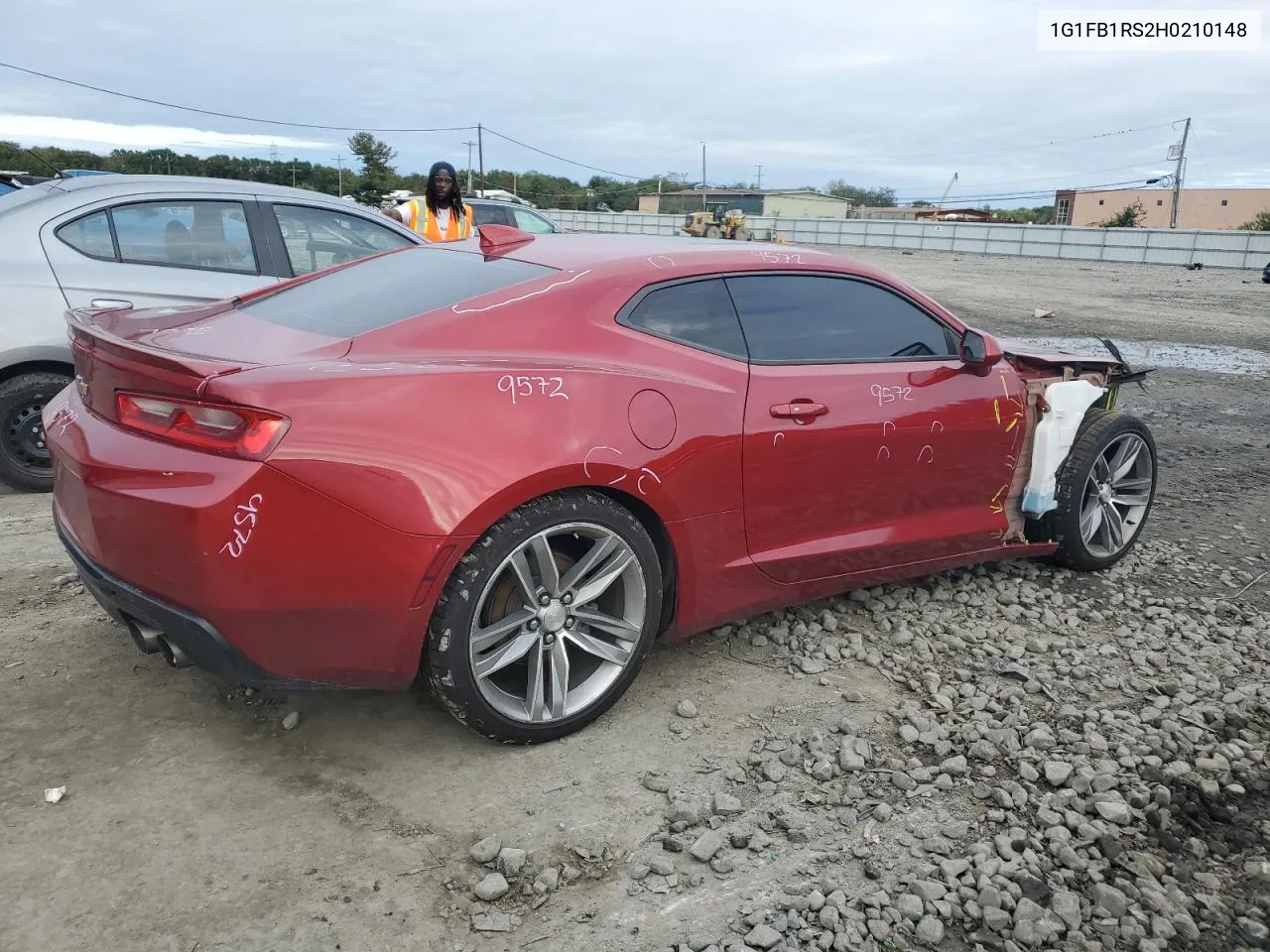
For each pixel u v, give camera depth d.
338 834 2.51
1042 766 2.95
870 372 3.61
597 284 3.10
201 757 2.81
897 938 2.25
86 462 2.57
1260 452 7.27
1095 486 4.52
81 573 2.74
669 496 3.00
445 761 2.85
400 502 2.50
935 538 3.89
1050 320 16.66
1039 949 2.25
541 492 2.70
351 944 2.16
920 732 3.11
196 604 2.43
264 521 2.39
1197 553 5.00
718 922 2.28
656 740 3.02
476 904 2.30
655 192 105.19
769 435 3.25
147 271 5.35
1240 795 2.86
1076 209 98.94
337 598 2.49
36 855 2.38
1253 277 34.91
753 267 3.47
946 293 22.61
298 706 3.10
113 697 3.10
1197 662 3.73
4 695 3.07
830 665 3.56
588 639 2.96
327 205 6.10
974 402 3.91
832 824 2.65
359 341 2.78
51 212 5.15
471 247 3.62
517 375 2.74
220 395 2.38
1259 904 2.43
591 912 2.29
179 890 2.29
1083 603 4.27
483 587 2.66
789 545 3.44
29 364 5.05
